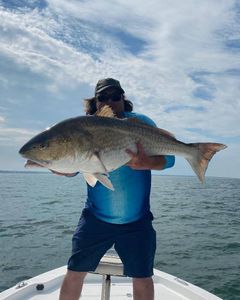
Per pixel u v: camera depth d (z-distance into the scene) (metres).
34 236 4.96
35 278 2.03
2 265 3.57
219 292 2.96
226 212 7.99
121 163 1.28
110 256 1.66
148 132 1.32
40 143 1.19
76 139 1.20
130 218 1.52
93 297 1.92
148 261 1.52
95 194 1.54
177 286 2.02
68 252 4.10
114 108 1.51
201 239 4.90
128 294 1.97
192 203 9.88
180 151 1.38
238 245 4.54
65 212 7.41
